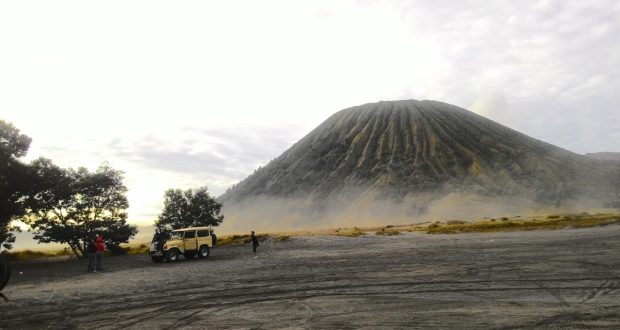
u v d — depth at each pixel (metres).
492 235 46.12
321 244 46.53
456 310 11.52
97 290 18.64
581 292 13.11
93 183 44.81
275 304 13.62
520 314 10.74
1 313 14.16
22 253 50.28
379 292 14.80
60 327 11.84
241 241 57.12
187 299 15.27
